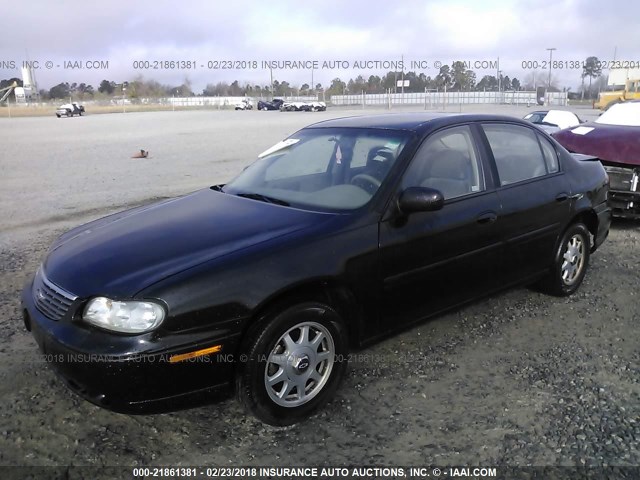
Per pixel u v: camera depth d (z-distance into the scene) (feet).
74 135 88.69
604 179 17.24
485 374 11.86
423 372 11.96
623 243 21.79
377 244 10.89
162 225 11.32
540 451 9.38
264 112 199.21
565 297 16.06
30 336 13.64
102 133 92.89
